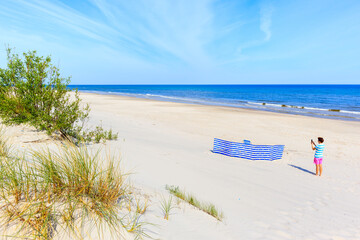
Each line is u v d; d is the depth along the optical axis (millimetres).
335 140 14250
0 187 2191
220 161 8625
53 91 6387
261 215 4305
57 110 6598
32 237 1807
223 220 3680
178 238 2561
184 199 4227
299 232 3795
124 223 2402
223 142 10086
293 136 15078
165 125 16672
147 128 14625
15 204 2074
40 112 6172
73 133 7195
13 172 2305
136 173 5363
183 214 3414
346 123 20797
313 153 11352
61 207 2215
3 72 5773
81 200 2402
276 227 3854
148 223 2648
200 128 16406
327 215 4754
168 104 34188
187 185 5316
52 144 5363
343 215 4844
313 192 6211
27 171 2469
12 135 5152
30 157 3619
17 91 5984
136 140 10047
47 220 1964
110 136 9062
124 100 38656
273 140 13805
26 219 1956
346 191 6527
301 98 62469
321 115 27641
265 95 75938
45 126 5891
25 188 2307
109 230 2146
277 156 10031
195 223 3201
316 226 4152
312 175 7930
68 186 2479
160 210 3258
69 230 1979
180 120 19391
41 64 6129
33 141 5180
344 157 10836
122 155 6855
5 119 5742
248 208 4559
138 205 3043
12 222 1890
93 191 2623
